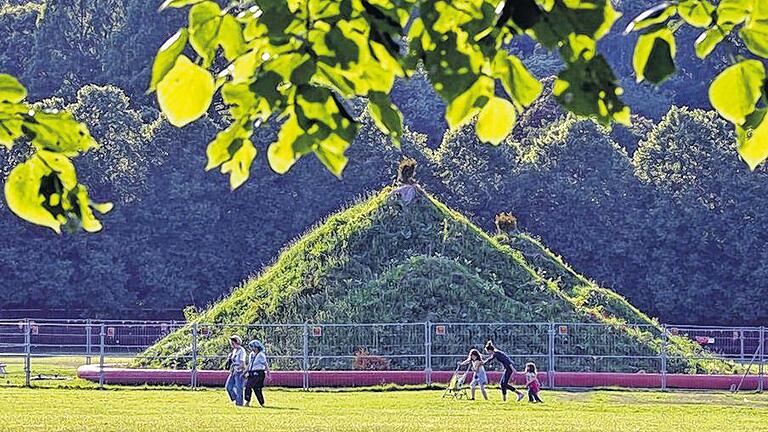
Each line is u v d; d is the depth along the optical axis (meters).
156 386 66.25
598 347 72.56
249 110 8.75
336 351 70.88
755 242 140.00
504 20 8.11
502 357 57.94
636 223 144.62
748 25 8.52
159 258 143.00
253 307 76.50
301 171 148.50
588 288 84.62
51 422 42.25
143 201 144.12
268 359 69.75
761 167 140.88
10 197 9.45
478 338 72.19
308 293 77.00
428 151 155.12
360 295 76.19
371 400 56.91
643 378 67.69
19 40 198.62
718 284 140.75
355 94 8.74
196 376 66.94
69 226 9.54
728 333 120.62
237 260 146.38
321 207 148.75
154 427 40.38
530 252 88.44
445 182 152.50
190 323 76.31
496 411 50.62
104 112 147.75
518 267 81.75
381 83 8.68
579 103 8.23
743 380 67.38
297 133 8.90
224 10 8.53
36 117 9.38
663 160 145.75
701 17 8.63
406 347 71.25
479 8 8.28
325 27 8.40
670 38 8.46
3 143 9.59
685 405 55.78
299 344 71.38
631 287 145.50
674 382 67.44
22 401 53.62
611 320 76.62
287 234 148.25
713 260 142.00
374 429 40.47
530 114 184.88
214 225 145.50
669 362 72.19
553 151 149.75
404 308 74.44
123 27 180.62
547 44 8.12
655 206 144.50
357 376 66.31
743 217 140.75
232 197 146.62
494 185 150.50
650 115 199.38
